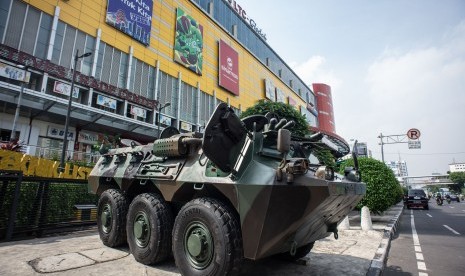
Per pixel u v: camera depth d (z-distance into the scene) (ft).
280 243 10.28
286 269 13.58
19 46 68.44
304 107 233.76
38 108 65.98
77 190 22.16
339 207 11.47
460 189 253.85
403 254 20.35
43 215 19.42
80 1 81.30
